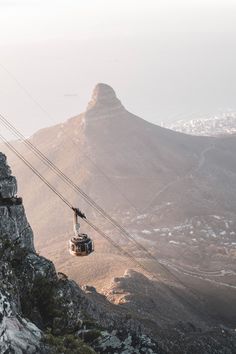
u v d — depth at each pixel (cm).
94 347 3581
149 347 3666
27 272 3922
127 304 13025
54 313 3788
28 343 2841
